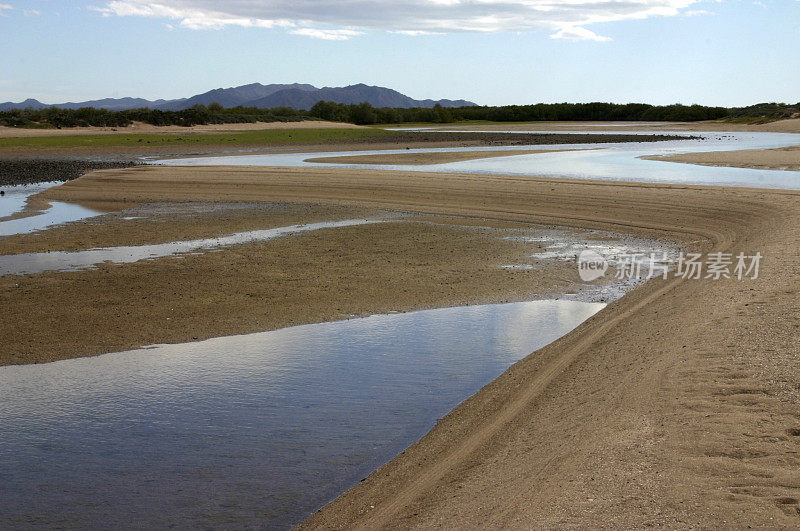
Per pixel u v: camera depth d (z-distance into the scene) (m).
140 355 9.41
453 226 20.27
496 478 5.52
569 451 5.70
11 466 6.28
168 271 14.55
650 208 21.78
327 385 8.18
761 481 4.77
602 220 20.70
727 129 102.00
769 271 12.04
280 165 40.03
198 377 8.50
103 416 7.36
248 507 5.51
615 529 4.31
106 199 27.16
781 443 5.36
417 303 12.10
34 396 7.96
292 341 9.98
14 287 13.17
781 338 7.95
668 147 56.66
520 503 4.91
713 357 7.56
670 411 6.24
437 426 6.96
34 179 34.44
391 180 29.09
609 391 7.13
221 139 65.69
